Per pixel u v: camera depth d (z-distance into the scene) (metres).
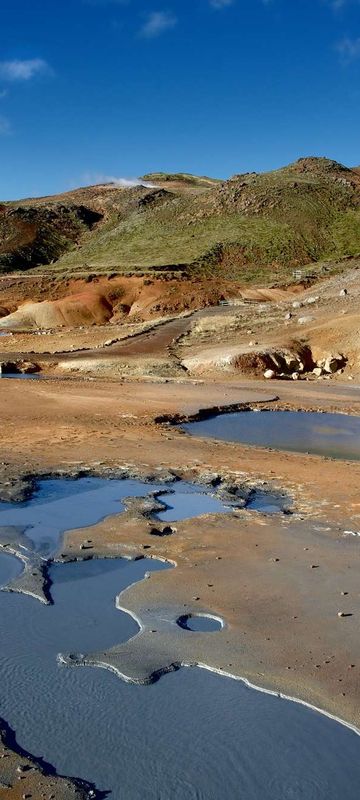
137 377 34.38
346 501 12.91
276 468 15.49
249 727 6.05
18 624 7.82
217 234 108.69
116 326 57.16
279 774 5.57
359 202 118.69
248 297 79.19
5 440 17.53
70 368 37.66
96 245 120.56
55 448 16.77
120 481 14.11
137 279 85.38
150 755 5.73
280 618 7.96
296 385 32.84
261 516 11.82
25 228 132.38
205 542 10.49
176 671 6.86
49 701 6.38
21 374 36.16
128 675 6.74
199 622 7.94
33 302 84.44
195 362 37.25
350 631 7.66
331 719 6.15
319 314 45.97
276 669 6.86
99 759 5.66
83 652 7.19
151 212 127.81
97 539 10.56
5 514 11.80
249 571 9.37
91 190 188.38
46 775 5.45
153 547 10.27
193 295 80.06
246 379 34.91
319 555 9.99
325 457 17.16
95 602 8.45
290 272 91.56
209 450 17.36
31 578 9.04
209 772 5.53
